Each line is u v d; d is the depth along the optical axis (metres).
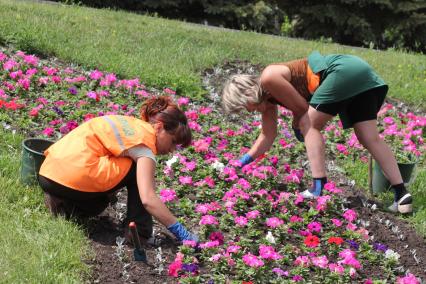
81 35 9.34
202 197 5.18
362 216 5.29
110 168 4.24
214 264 4.23
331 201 5.11
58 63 8.01
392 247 4.92
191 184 5.33
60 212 4.46
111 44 9.22
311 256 4.50
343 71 5.01
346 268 4.36
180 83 8.05
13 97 6.48
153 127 4.35
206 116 7.09
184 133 4.36
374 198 5.75
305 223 4.97
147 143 4.25
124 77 8.02
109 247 4.36
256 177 5.41
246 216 4.90
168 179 5.39
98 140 4.31
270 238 4.56
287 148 6.42
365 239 4.83
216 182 5.46
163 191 4.89
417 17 16.84
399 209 5.40
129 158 4.29
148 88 7.85
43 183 4.35
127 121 4.36
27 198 4.61
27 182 4.77
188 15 16.73
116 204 4.93
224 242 4.61
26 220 4.36
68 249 4.11
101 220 4.70
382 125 8.00
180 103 7.20
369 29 16.78
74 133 4.40
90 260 4.15
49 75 7.22
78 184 4.24
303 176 5.86
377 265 4.62
